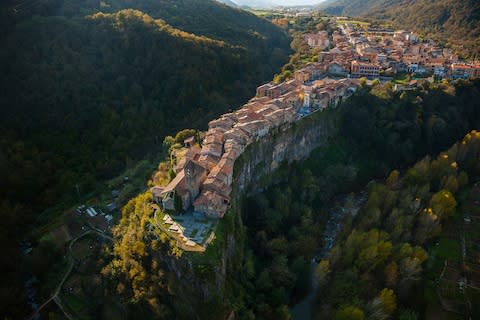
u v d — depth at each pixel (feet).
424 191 495.41
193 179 393.09
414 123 643.04
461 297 394.73
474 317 374.43
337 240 463.42
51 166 524.52
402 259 393.50
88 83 645.51
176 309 326.44
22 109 583.99
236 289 364.17
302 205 504.43
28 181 490.49
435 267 429.79
